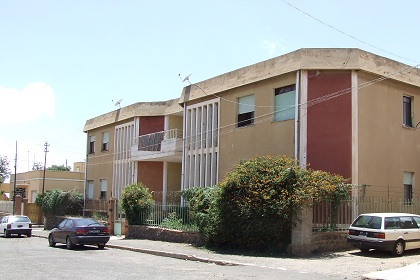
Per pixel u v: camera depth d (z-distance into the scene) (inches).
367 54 836.0
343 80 818.8
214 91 1027.9
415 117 939.3
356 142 804.0
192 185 1082.1
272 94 886.4
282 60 863.7
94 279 461.1
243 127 943.7
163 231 930.7
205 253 695.1
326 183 695.7
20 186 2298.2
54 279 461.4
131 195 1046.4
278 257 642.2
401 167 893.2
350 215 736.3
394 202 816.3
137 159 1283.2
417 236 669.3
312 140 811.4
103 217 1348.4
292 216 666.8
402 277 470.0
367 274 489.7
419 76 949.2
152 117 1338.6
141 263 611.8
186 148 1112.8
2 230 1293.1
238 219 699.4
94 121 1611.7
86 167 1627.7
